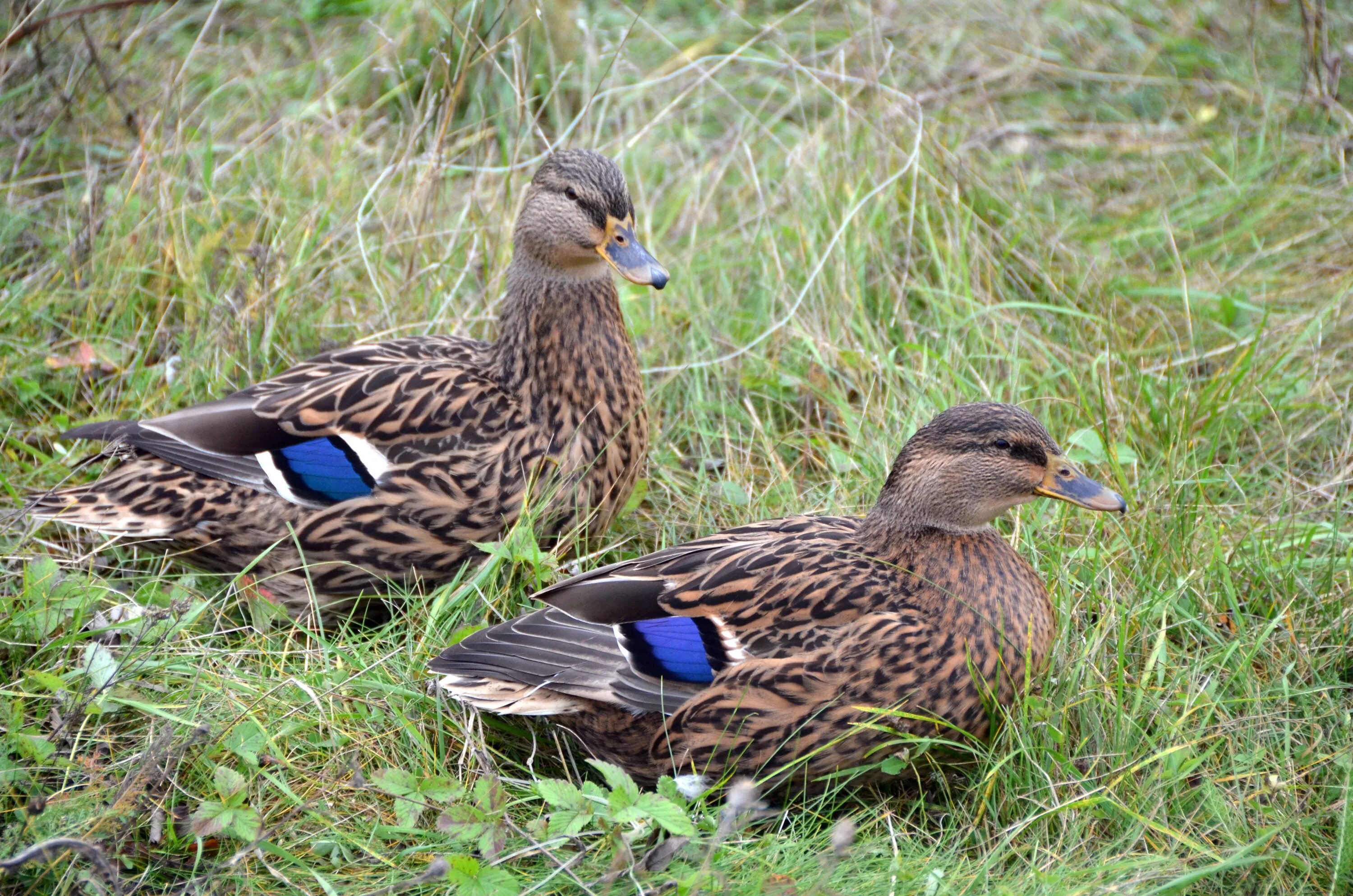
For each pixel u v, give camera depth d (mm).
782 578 7672
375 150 13477
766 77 15172
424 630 8531
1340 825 7043
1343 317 11547
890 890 6766
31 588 8211
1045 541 9172
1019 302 11773
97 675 7809
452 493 8828
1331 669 8305
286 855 6945
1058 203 13977
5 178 12844
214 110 14484
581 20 14234
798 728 7371
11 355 10859
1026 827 7266
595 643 7602
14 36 11352
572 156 9305
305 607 9078
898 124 13266
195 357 10930
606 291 9438
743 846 7188
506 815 7227
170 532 8984
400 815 7133
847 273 11961
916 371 10977
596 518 9398
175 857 7023
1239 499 10039
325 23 16312
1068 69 15945
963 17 16516
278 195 12453
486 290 11625
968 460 7621
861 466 10141
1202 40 16312
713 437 10789
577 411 9180
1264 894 6863
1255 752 7547
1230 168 14094
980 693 7488
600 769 6934
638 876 6781
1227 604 8758
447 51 12703
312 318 11445
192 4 16141
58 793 7180
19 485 9898
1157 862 6887
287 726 7637
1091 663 8055
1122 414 10586
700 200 13297
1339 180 13648
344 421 8961
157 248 11734
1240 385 10711
